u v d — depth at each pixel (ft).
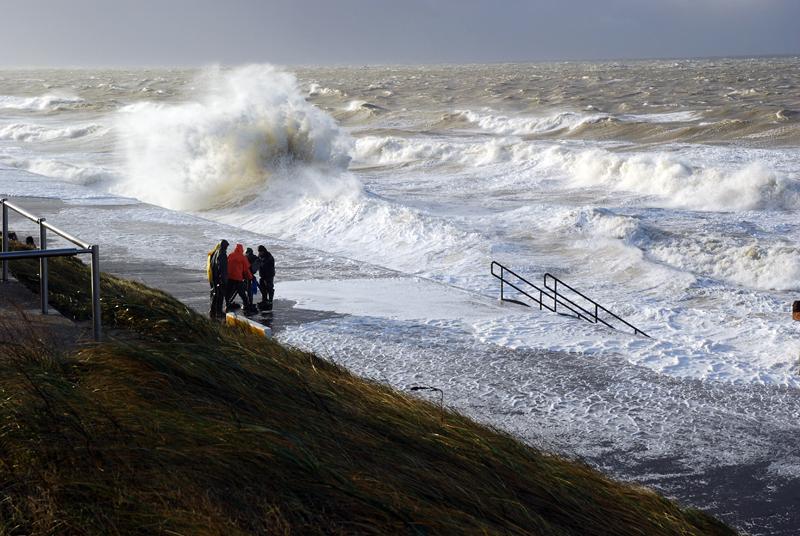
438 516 31.83
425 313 103.35
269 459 32.42
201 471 30.96
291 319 99.50
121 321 57.11
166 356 41.73
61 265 81.66
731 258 169.68
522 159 305.73
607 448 62.69
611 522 38.93
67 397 34.04
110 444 31.35
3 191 205.46
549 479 41.52
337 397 47.06
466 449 41.73
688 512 46.29
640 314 131.13
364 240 190.39
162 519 27.58
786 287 156.35
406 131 486.79
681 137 404.77
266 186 250.57
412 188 269.23
